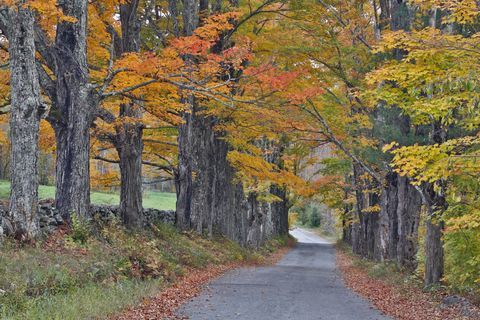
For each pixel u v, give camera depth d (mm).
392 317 10742
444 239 13633
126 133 17516
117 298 10164
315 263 32688
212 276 17641
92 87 14016
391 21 17078
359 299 13617
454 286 13562
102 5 16594
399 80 11266
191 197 23984
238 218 32812
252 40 19625
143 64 12953
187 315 9906
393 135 15742
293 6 19016
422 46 10188
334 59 18984
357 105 19938
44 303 8539
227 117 19859
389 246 21469
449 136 13383
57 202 13844
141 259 14289
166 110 17375
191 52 13656
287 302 12078
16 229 11391
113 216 16562
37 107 11906
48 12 12086
